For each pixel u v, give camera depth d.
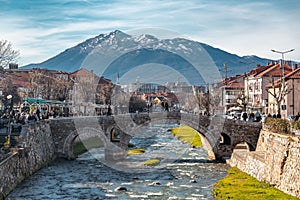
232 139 88.62
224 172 73.81
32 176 68.69
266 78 142.38
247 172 69.94
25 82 135.50
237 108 130.25
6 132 69.94
